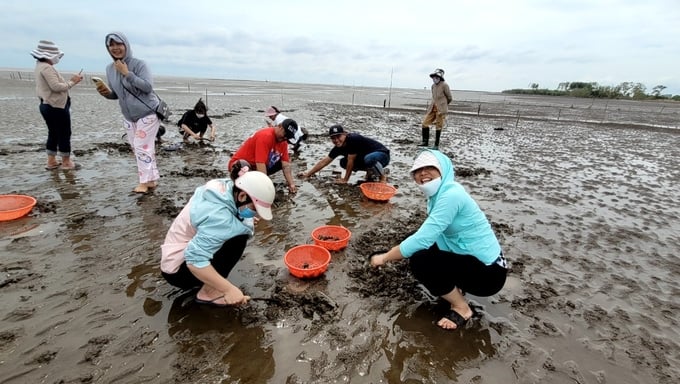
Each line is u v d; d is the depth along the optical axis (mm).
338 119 19016
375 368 2861
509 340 3219
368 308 3557
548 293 3912
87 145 9359
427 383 2746
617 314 3639
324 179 7703
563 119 23203
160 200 5906
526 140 14453
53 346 2891
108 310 3324
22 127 11094
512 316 3539
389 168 8992
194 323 3219
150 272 3928
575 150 12539
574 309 3682
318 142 11945
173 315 3305
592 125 20469
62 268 3918
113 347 2914
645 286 4160
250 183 3059
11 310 3254
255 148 6109
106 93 5941
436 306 3639
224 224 3086
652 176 9273
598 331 3389
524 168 9586
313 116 19891
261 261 4301
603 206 6801
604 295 3957
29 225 4812
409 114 23625
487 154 11281
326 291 3789
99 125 12484
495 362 2977
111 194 6066
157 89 36062
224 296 3299
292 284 3867
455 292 3373
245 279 3906
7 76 40188
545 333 3330
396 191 7070
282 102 29141
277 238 4910
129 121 5996
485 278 3314
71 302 3400
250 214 3195
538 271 4371
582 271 4422
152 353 2881
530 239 5219
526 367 2938
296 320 3330
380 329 3285
